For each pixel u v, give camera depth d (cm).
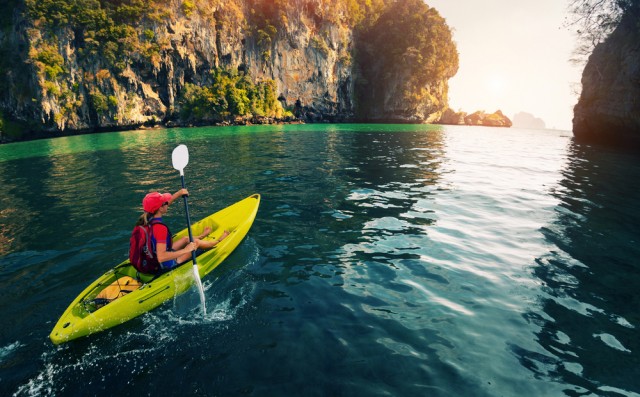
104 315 409
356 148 2147
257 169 1363
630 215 820
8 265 570
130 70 4509
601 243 652
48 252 618
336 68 7019
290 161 1569
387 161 1608
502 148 2423
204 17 5109
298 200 920
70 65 4112
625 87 2580
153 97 4753
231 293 481
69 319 400
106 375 342
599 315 433
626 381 328
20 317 432
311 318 423
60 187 1127
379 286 497
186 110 5084
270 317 427
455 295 475
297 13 6247
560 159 1820
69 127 4103
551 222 765
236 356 362
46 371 348
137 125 4622
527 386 322
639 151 2291
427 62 7231
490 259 583
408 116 7569
